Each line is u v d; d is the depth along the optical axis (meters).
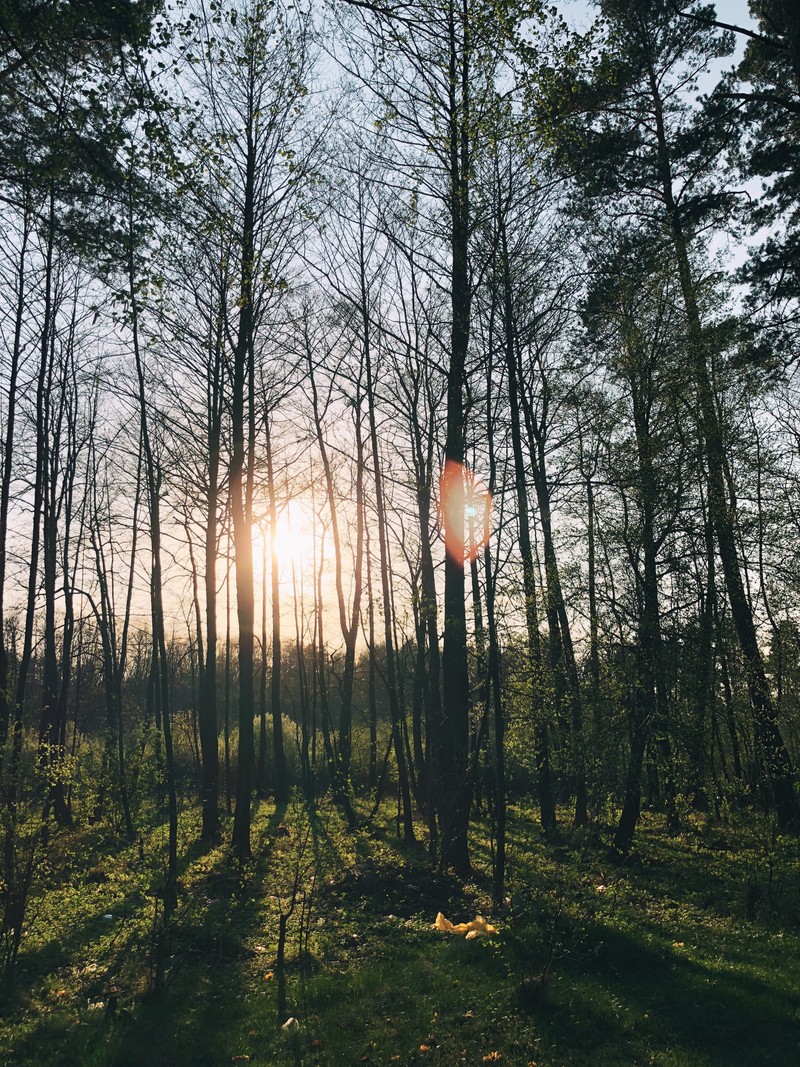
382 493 21.31
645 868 15.89
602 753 16.31
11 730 11.95
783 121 19.06
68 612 27.55
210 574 21.45
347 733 28.61
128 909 13.64
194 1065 7.75
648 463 16.92
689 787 17.20
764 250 18.97
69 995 9.59
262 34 13.61
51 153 10.20
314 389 27.44
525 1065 7.35
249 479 20.25
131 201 10.38
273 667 31.72
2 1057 7.86
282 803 28.97
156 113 9.23
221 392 19.75
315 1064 7.66
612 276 18.77
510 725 17.77
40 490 20.12
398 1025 8.42
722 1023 8.05
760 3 18.20
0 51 9.36
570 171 15.70
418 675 19.95
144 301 10.34
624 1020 8.17
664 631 16.50
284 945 10.47
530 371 18.77
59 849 12.06
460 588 15.59
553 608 17.52
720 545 18.17
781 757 17.75
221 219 10.88
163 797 28.59
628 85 19.42
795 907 12.62
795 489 18.36
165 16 9.04
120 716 26.44
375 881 14.49
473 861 16.92
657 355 17.55
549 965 9.12
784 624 18.56
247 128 16.12
